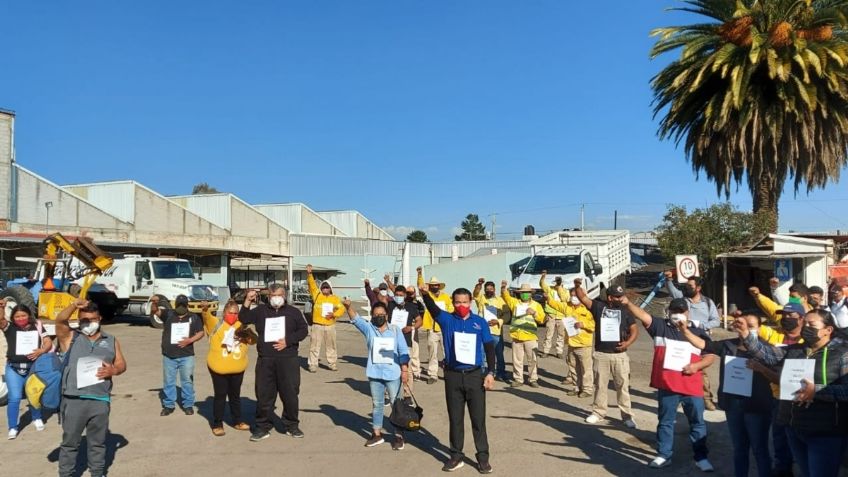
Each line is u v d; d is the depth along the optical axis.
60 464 6.43
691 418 7.20
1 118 30.81
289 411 8.48
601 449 7.98
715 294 26.88
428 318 12.55
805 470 5.43
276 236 47.78
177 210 39.91
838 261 24.78
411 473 7.08
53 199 32.97
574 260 23.28
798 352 5.34
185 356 9.84
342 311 13.98
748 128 26.08
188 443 8.29
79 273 19.17
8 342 8.52
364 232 64.56
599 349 9.18
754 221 25.77
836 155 26.67
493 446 8.13
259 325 8.45
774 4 24.83
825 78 24.62
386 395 10.68
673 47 27.98
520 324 12.11
